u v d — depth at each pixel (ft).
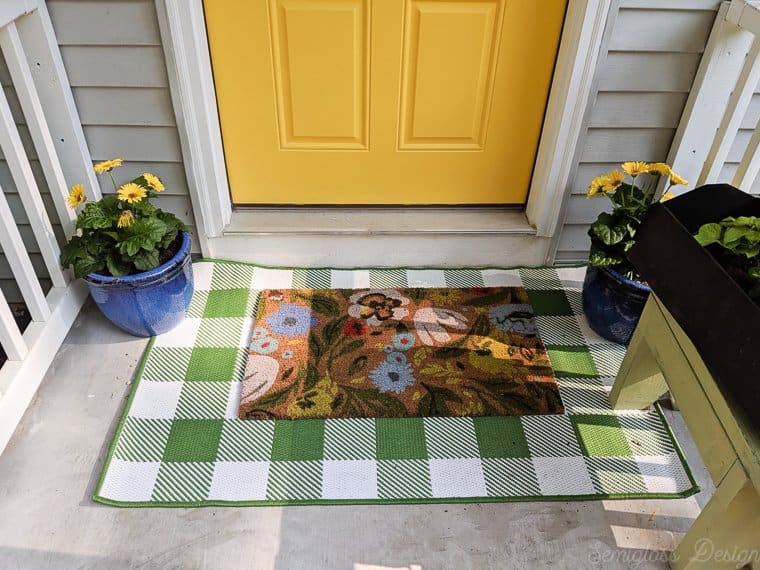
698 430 4.20
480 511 4.91
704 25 5.61
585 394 5.85
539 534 4.77
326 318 6.51
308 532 4.73
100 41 5.55
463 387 5.84
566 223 7.02
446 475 5.13
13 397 5.28
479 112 6.48
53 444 5.28
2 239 5.17
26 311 7.28
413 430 5.46
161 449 5.23
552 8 5.80
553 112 6.23
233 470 5.10
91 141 6.21
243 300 6.71
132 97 5.91
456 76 6.21
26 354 5.52
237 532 4.71
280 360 6.03
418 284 7.02
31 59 5.48
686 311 4.11
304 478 5.06
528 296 6.92
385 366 6.01
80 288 6.45
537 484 5.09
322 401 5.66
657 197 6.79
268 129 6.48
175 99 5.89
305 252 7.09
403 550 4.65
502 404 5.70
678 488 5.09
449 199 7.13
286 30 5.85
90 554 4.56
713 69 5.71
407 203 7.14
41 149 5.64
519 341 6.36
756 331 3.53
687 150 6.31
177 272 5.91
